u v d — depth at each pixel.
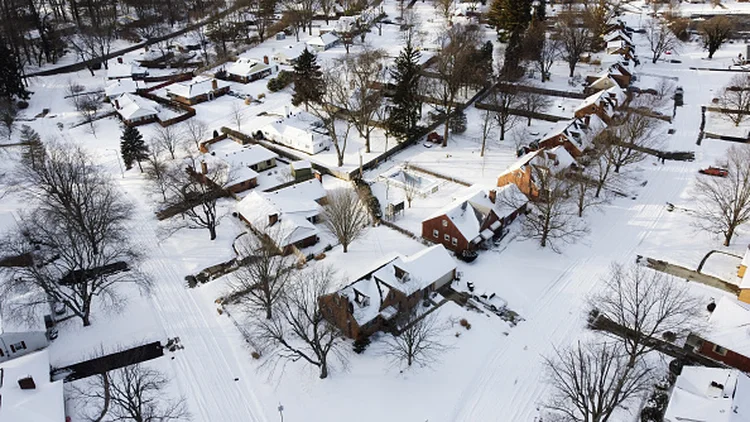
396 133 95.88
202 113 115.62
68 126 112.00
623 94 108.94
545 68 129.62
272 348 56.66
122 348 57.41
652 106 103.31
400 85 93.88
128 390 46.03
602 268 66.88
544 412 49.53
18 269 62.47
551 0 175.75
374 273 59.56
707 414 44.84
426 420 49.00
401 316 57.78
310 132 97.94
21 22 142.38
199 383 53.25
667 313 51.56
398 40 147.88
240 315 61.03
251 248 64.75
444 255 64.62
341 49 142.88
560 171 78.12
